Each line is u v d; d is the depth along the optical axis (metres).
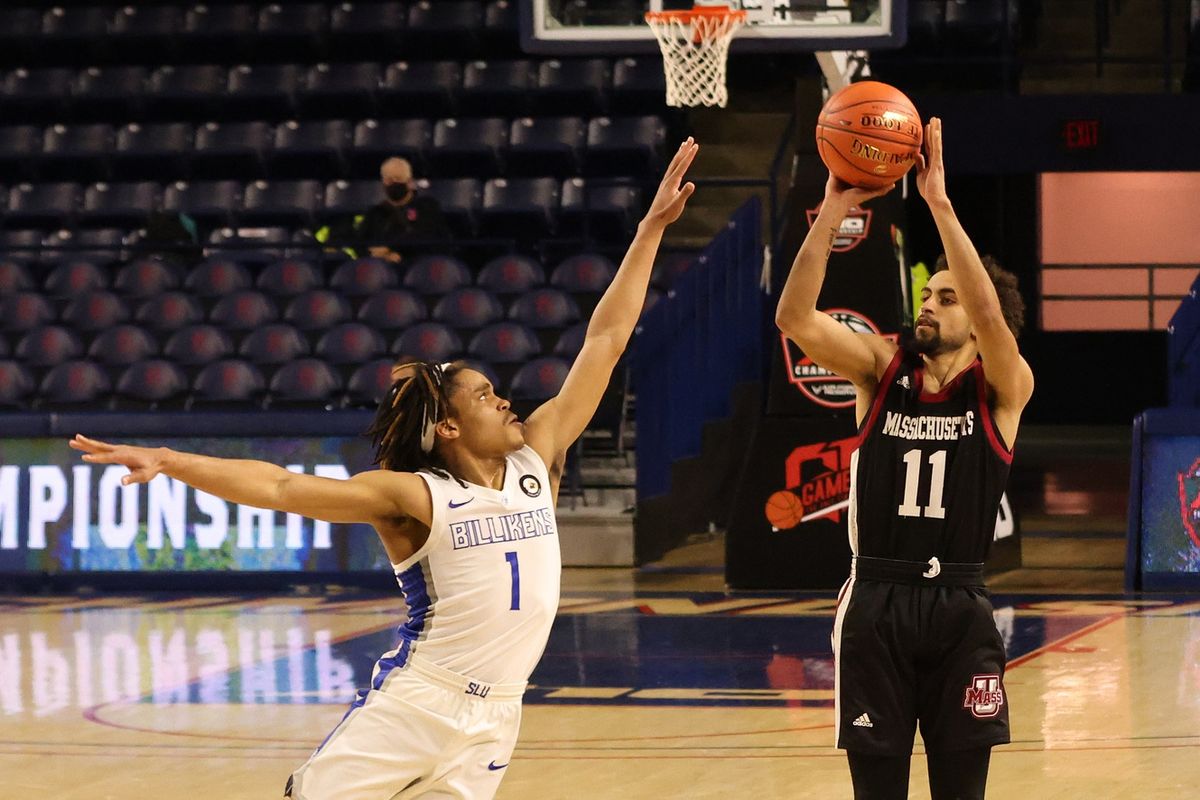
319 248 15.96
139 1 21.20
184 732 7.84
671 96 11.45
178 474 3.79
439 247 16.81
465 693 4.08
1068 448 20.56
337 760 4.03
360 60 20.33
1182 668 8.93
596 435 15.01
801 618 10.93
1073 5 21.66
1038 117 18.30
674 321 13.53
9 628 11.20
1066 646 9.69
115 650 10.23
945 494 4.66
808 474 12.25
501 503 4.16
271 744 7.57
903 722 4.66
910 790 6.52
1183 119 18.09
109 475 13.02
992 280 5.05
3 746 7.57
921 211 21.48
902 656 4.64
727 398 13.36
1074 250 23.06
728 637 10.21
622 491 14.48
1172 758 6.88
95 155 19.05
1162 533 12.05
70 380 15.05
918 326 4.81
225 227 18.19
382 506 4.04
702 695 8.43
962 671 4.62
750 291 13.06
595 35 11.95
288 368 14.77
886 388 4.81
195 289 16.42
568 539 13.75
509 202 17.47
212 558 12.95
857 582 4.74
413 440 4.21
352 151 18.61
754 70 19.38
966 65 19.61
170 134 19.11
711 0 11.74
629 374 15.45
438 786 4.11
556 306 15.34
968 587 4.66
